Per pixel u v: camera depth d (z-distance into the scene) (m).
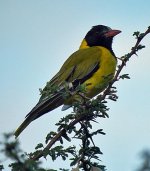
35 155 7.00
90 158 7.25
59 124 8.19
